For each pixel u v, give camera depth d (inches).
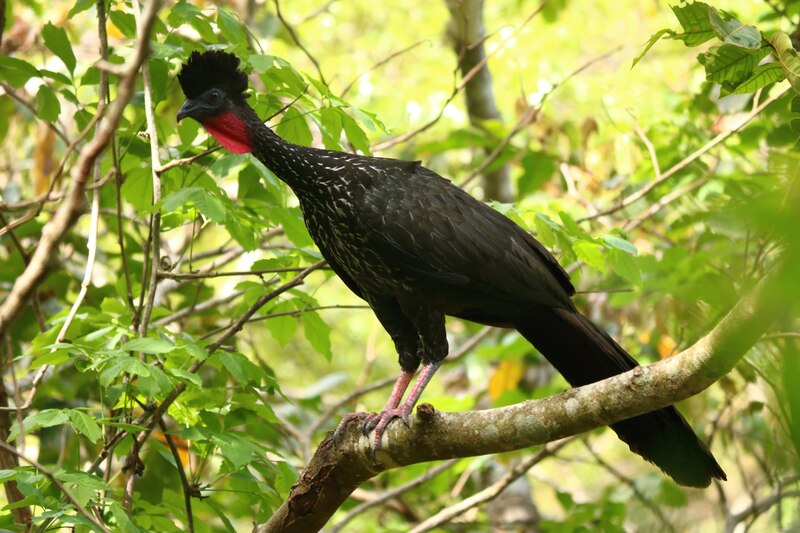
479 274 348.5
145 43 195.0
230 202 366.3
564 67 829.2
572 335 355.9
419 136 762.2
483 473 640.4
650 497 461.7
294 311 373.1
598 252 370.0
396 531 526.6
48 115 374.6
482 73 613.0
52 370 423.5
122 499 323.9
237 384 425.4
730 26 234.1
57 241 201.8
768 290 122.6
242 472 332.8
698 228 472.7
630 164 583.2
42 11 611.8
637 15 864.9
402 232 345.1
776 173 177.0
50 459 446.6
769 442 347.6
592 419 255.1
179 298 601.9
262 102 377.1
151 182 379.2
